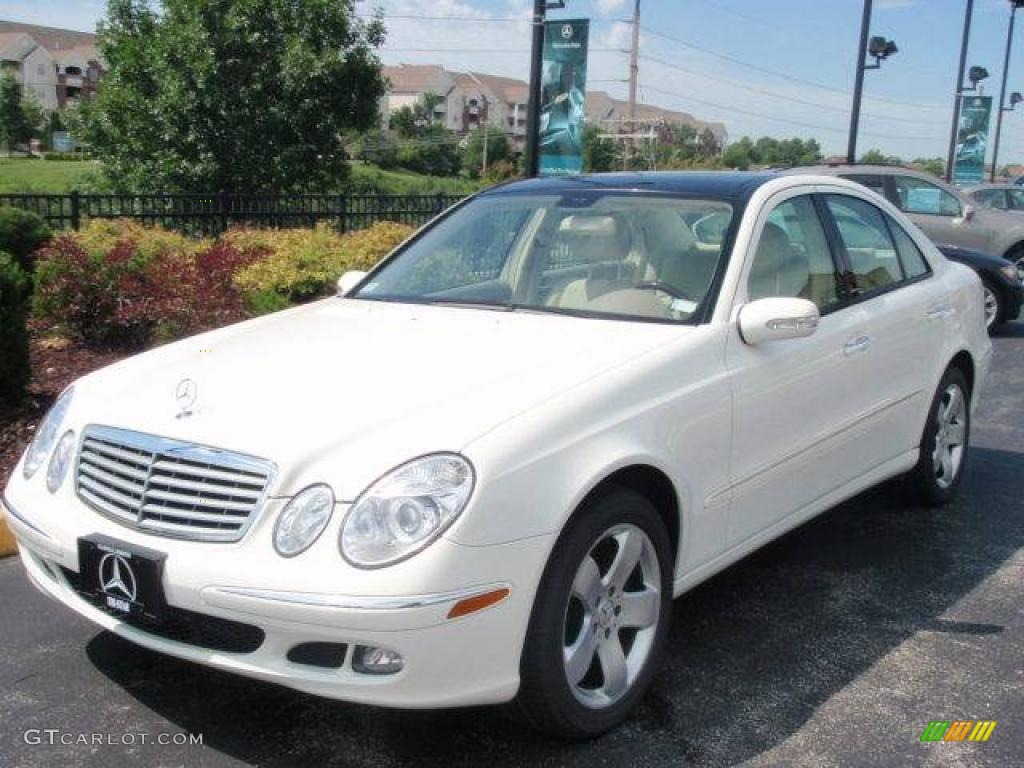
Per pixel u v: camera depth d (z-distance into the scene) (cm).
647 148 4478
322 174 1894
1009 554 511
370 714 352
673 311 395
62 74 11494
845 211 495
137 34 1845
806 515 441
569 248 441
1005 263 1221
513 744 335
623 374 345
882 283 502
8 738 337
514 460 302
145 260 870
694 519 368
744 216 423
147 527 312
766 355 400
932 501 567
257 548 293
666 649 404
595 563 330
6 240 951
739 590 464
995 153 3922
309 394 332
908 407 511
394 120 9912
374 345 378
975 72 3006
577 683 326
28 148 8594
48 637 407
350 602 279
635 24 4222
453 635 288
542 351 361
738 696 368
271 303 845
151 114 1775
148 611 305
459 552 286
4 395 627
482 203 500
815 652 404
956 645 412
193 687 370
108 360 795
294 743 335
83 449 343
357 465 295
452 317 410
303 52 1767
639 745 336
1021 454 699
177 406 335
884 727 349
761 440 398
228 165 1808
